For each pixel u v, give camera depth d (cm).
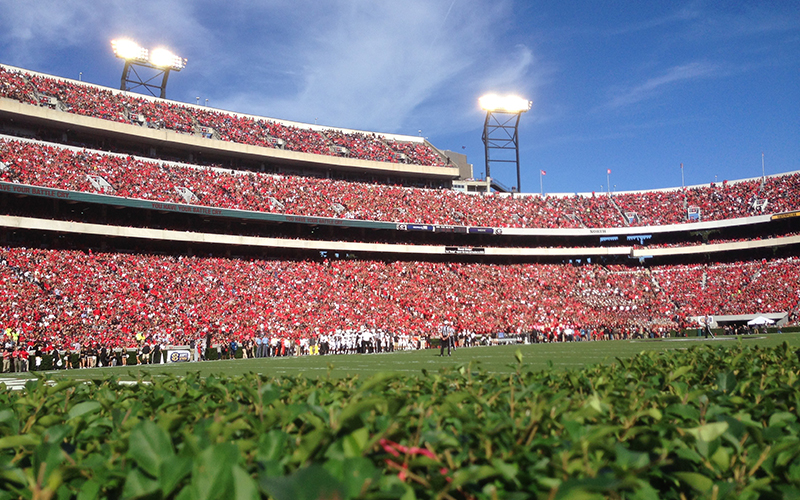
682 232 7131
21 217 4125
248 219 5472
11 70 5262
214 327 4275
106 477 262
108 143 5388
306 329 4609
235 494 204
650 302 6222
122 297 4147
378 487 226
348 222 5706
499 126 8288
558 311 5941
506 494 238
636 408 404
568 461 269
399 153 7156
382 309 5212
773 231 6744
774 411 394
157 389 554
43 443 272
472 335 4978
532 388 461
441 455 291
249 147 5912
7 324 3462
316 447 264
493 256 6788
